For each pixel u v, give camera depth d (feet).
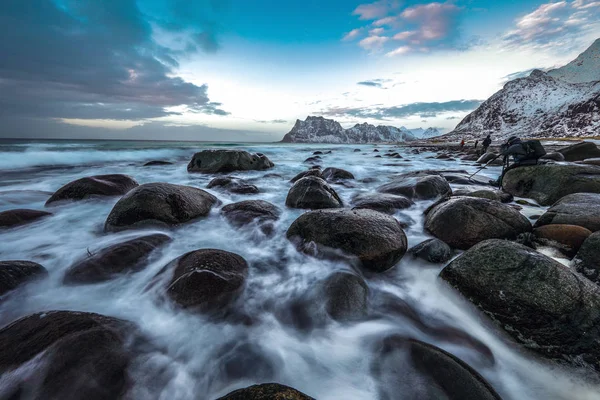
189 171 48.67
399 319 10.76
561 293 9.09
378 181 39.63
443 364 7.71
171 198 18.99
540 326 8.92
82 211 21.88
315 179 24.00
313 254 14.23
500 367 8.83
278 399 6.20
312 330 10.12
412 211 22.59
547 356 8.59
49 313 8.80
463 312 10.76
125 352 8.02
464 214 15.92
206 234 18.31
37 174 44.24
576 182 23.39
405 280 13.29
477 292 10.44
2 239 16.51
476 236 15.10
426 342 9.51
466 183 33.55
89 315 8.80
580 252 12.17
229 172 48.16
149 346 8.90
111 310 10.77
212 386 8.11
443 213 16.94
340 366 8.69
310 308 10.74
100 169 50.88
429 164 66.64
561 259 12.95
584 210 15.26
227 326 10.12
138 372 7.74
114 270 12.63
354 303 10.71
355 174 49.39
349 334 9.91
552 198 24.21
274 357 9.04
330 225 14.49
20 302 10.86
